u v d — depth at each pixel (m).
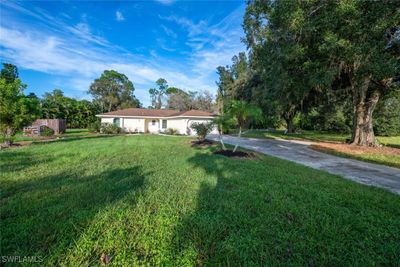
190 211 3.21
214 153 9.28
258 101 19.91
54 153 8.58
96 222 2.82
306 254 2.25
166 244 2.37
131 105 49.38
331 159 8.99
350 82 13.05
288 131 26.62
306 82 11.29
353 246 2.40
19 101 10.96
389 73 8.05
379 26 7.17
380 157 9.17
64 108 31.31
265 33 10.88
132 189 4.21
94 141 13.84
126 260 2.10
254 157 8.60
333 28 8.04
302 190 4.31
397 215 3.23
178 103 42.09
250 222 2.87
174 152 9.46
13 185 4.40
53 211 3.13
